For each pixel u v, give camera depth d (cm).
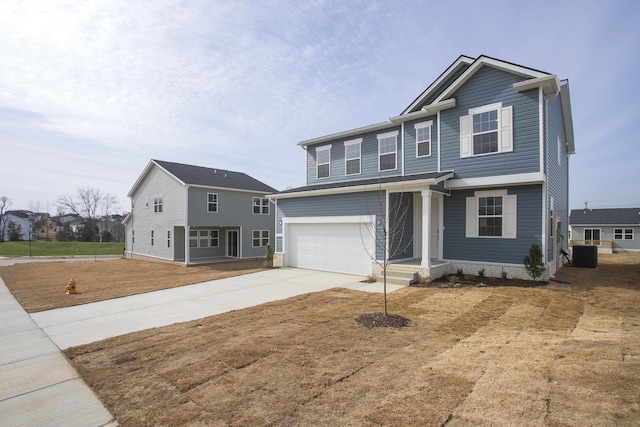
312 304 873
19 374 499
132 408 390
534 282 1055
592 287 988
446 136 1266
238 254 2625
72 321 795
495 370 443
